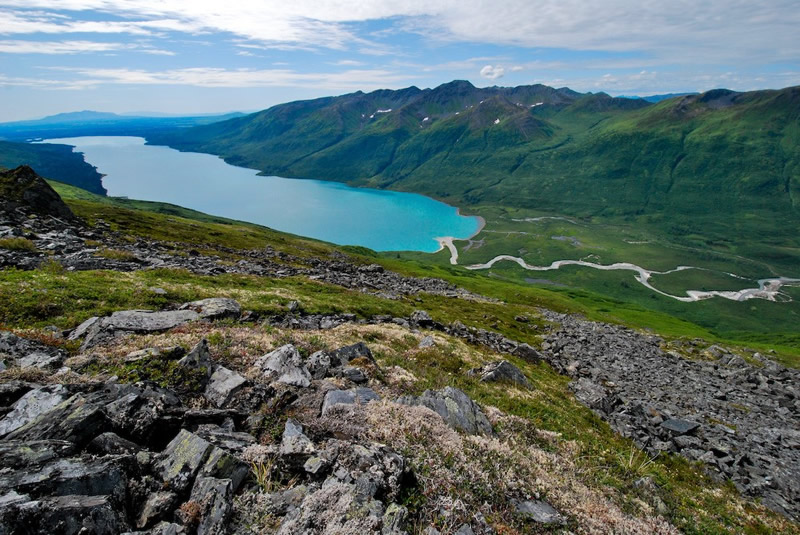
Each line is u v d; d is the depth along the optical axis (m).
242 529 8.32
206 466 9.45
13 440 9.24
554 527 11.89
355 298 58.47
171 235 93.75
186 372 15.40
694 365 76.00
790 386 69.19
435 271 171.88
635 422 36.78
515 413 26.69
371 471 10.35
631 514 16.14
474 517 10.53
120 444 9.74
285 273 69.06
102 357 16.47
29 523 6.55
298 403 15.17
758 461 34.84
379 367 24.09
